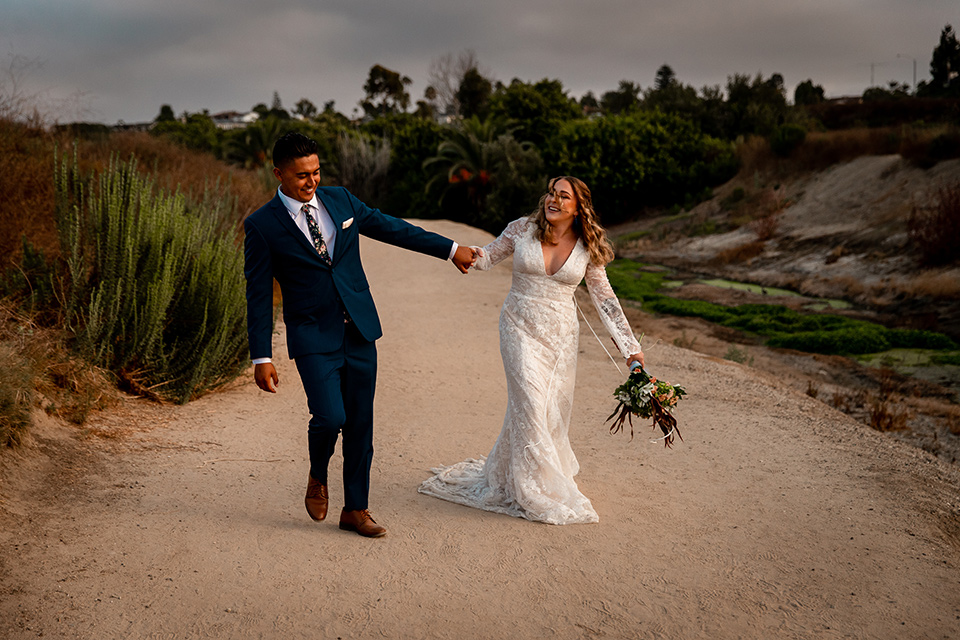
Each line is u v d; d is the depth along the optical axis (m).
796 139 28.81
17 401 4.37
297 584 3.43
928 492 4.95
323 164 44.91
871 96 59.72
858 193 23.44
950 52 76.88
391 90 107.31
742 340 13.21
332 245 3.71
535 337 4.35
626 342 4.43
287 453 5.15
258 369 3.60
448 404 6.58
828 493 4.81
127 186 6.89
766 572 3.75
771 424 6.30
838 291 17.11
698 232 26.53
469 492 4.57
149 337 5.88
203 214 8.39
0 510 3.68
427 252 4.09
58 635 2.89
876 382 10.71
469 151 35.88
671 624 3.26
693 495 4.71
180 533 3.81
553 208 4.23
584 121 37.06
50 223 7.37
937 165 22.11
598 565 3.75
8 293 6.06
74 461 4.42
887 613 3.42
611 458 5.35
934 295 15.29
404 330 9.35
